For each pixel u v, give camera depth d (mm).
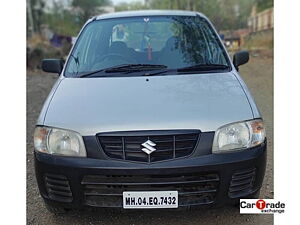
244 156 2316
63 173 2336
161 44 3264
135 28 3400
